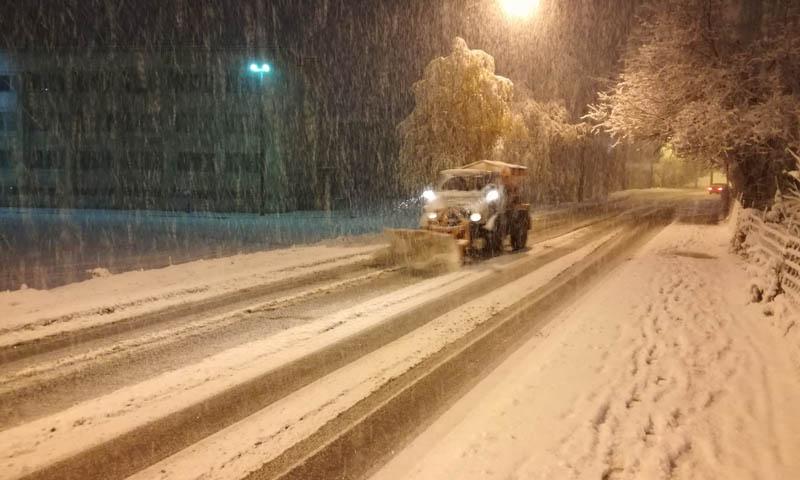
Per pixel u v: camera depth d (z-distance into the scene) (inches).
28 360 291.0
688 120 628.1
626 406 233.0
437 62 1142.3
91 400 241.6
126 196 1663.4
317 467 190.5
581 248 748.0
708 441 203.9
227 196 1566.2
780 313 347.3
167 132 1611.7
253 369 279.7
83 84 1679.4
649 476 180.2
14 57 1711.4
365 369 281.4
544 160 1395.2
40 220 1320.1
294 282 496.1
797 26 612.1
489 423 219.3
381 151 1884.8
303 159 1658.5
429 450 200.8
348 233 991.6
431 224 634.2
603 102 804.0
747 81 625.9
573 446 199.2
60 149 1711.4
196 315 381.7
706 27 643.5
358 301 426.3
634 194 2480.3
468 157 1136.8
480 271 561.3
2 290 519.8
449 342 326.0
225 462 192.9
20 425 218.1
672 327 350.0
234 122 1552.7
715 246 755.4
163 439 207.9
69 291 443.5
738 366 280.8
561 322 370.0
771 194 738.8
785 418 223.5
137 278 499.5
